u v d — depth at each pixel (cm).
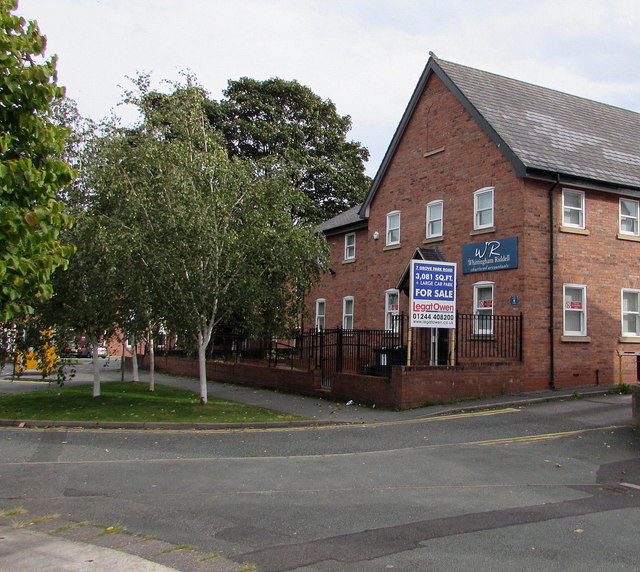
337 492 775
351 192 3841
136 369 2444
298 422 1325
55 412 1493
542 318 1672
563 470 906
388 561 530
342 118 4078
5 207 482
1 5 509
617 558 541
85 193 1544
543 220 1700
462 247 1877
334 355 1844
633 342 1844
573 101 2211
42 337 1673
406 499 742
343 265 2630
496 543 580
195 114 1545
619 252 1836
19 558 518
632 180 1853
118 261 1395
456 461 965
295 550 555
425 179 2070
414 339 1958
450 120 1972
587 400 1536
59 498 741
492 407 1441
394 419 1344
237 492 773
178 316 1486
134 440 1157
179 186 1393
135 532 603
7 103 520
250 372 2186
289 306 1623
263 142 3578
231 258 1458
